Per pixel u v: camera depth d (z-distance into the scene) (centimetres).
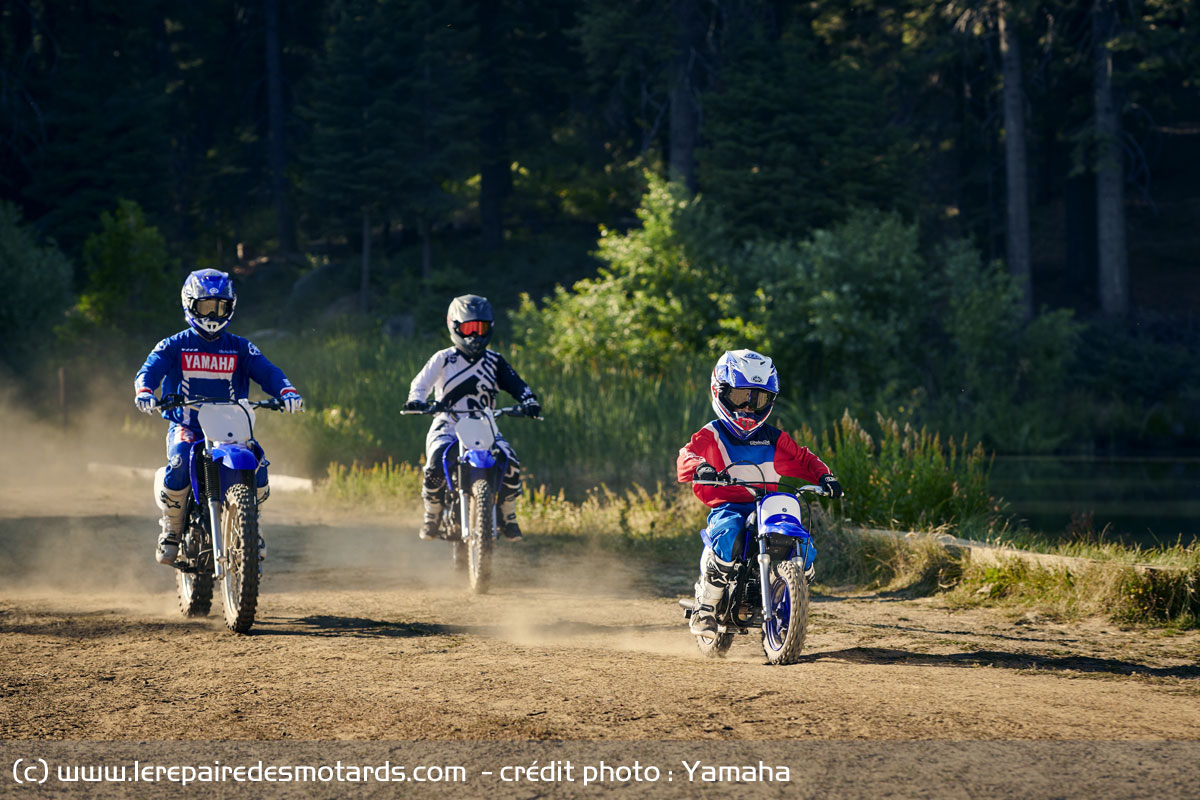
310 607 1297
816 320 4144
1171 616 1250
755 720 710
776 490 973
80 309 4544
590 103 8150
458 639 1070
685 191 4444
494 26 8169
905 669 936
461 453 1462
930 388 4772
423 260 7994
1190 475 3581
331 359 4369
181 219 9238
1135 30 5844
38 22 7688
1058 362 5000
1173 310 6612
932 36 6278
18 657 959
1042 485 3297
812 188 5931
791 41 6488
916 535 1603
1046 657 1028
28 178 7700
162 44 9038
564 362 3881
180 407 1159
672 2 6212
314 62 9081
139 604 1320
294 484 2775
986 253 7681
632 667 902
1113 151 6056
